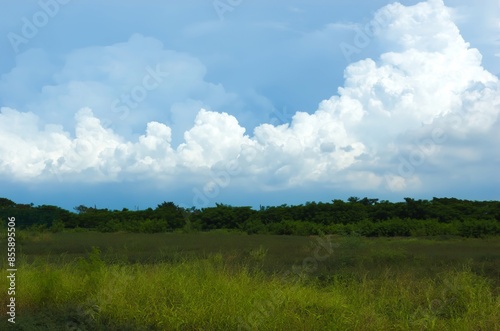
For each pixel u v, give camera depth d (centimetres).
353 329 793
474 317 846
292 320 811
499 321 808
